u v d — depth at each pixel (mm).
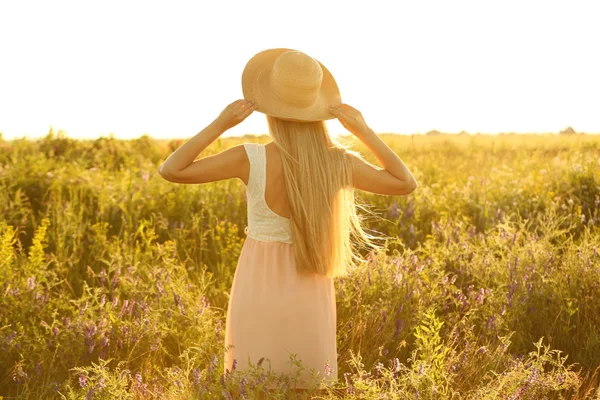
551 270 4488
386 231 6609
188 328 3820
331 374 2795
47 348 3574
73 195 7492
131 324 3760
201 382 2871
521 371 2896
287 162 2676
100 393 2922
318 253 2686
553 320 4086
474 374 3289
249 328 2727
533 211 6832
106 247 5535
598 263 4438
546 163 9766
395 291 4246
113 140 14000
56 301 4297
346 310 4145
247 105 2676
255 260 2742
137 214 6562
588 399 3223
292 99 2668
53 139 12945
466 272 4742
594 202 7109
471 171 10570
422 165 11203
